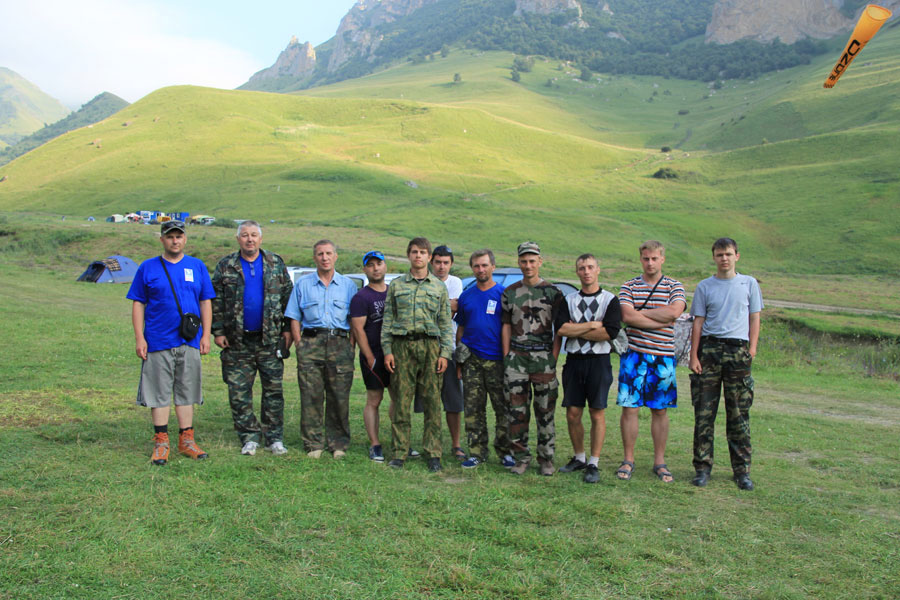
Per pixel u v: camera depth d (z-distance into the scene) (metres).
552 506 4.70
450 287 7.17
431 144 134.38
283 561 3.59
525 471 5.73
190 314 5.36
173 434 6.20
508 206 83.56
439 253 6.12
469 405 5.97
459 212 78.12
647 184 102.00
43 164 128.00
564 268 43.34
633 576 3.62
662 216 81.56
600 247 63.50
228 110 154.12
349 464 5.59
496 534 4.10
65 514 4.02
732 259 5.57
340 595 3.25
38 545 3.58
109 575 3.33
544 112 185.62
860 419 9.58
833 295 33.47
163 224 5.33
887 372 15.14
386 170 111.38
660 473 5.63
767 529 4.42
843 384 13.07
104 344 11.91
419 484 5.15
